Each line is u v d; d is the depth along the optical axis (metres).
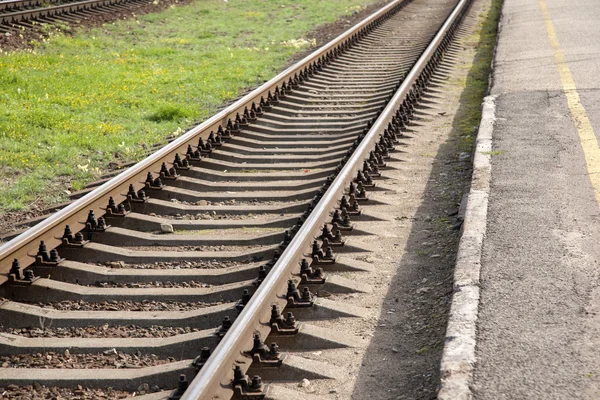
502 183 7.13
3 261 5.67
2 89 12.75
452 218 6.88
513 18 21.17
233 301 5.37
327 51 16.09
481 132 9.03
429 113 11.27
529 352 4.21
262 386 4.28
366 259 6.11
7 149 9.62
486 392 3.86
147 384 4.44
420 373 4.44
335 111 11.67
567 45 15.50
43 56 15.69
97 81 13.87
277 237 6.46
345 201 6.98
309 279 5.56
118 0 22.92
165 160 8.47
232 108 10.56
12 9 19.20
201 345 4.72
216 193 7.88
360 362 4.65
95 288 5.68
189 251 6.39
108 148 9.96
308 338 4.82
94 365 4.72
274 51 18.00
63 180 8.84
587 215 6.21
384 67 15.50
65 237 6.33
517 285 5.02
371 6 27.31
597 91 10.89
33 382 4.52
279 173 8.51
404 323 5.11
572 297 4.82
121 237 6.63
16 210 7.82
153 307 5.44
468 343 4.34
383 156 8.83
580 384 3.89
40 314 5.27
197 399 3.75
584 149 8.07
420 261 6.05
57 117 11.12
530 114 9.79
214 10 24.75
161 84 13.95
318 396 4.27
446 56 16.59
